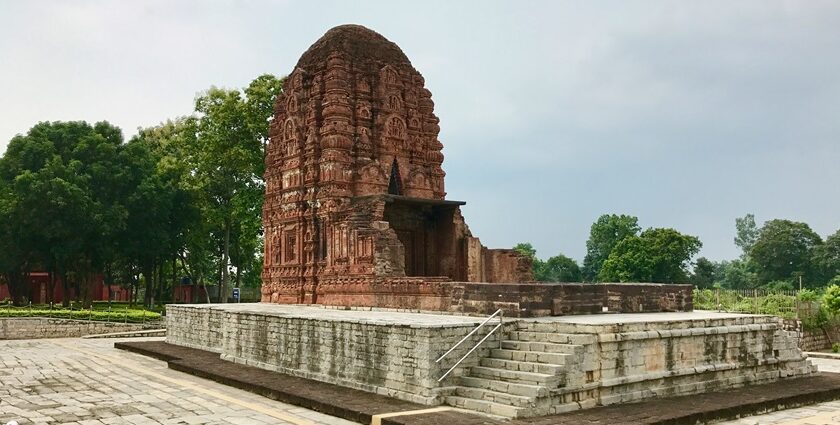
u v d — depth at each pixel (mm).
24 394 20234
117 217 53656
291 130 34469
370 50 34656
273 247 35469
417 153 34875
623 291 22562
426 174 34781
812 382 21641
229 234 66438
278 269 34719
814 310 41906
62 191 50531
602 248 109250
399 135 34219
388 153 33594
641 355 18016
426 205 33281
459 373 17547
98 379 23203
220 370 23531
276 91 55031
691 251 86250
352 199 31375
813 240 95125
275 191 35719
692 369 19172
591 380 16797
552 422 14797
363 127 33062
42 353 31469
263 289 36000
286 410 17750
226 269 60000
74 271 60625
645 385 17984
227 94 56188
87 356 30172
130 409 17938
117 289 89500
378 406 16781
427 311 24172
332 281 30312
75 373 24688
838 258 91312
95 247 55688
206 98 57062
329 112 32406
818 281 92750
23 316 42562
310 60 35094
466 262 32688
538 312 20109
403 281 25656
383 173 32812
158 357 28812
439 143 35875
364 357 19375
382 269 27766
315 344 21500
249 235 61281
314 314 23781
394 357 18250
